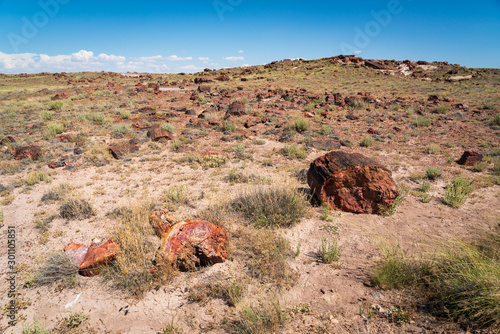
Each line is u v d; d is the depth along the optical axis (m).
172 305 4.17
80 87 46.22
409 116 20.36
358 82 47.41
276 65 78.06
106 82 59.34
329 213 6.93
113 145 13.28
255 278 4.58
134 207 6.65
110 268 4.94
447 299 3.57
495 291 3.27
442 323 3.24
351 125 18.05
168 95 34.03
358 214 6.99
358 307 3.79
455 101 26.08
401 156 12.23
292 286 4.41
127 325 3.89
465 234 5.85
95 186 9.04
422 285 3.98
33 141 14.23
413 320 3.38
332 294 4.14
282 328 3.53
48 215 7.21
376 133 15.82
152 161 11.45
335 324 3.52
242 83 48.22
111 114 21.69
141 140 14.05
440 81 51.62
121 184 9.18
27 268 5.19
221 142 14.45
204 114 20.97
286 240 5.60
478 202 7.62
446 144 13.66
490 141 14.06
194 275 4.73
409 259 4.45
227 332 3.60
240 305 3.97
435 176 9.62
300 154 12.03
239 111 21.52
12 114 21.03
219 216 6.12
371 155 12.39
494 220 6.48
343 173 6.91
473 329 3.07
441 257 4.34
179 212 7.02
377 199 6.89
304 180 9.25
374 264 4.84
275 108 24.09
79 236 6.18
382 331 3.29
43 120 19.44
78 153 12.25
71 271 4.91
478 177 9.56
